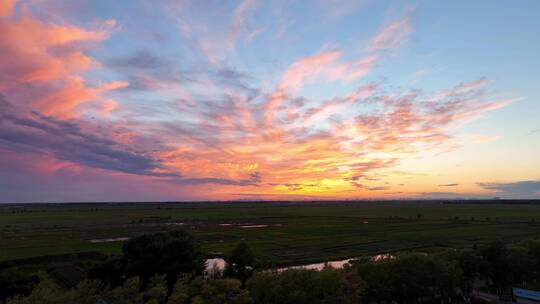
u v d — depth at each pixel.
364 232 152.50
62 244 113.62
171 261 62.16
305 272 45.34
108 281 61.34
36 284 63.09
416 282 51.91
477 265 64.06
